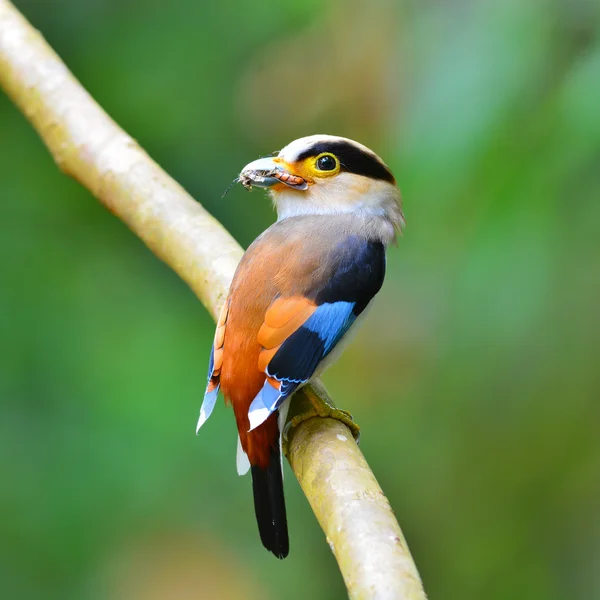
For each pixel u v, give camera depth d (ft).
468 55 27.55
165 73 41.70
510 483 34.27
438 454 35.65
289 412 21.09
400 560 16.15
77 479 35.29
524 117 27.07
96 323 39.04
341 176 23.75
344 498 17.54
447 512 35.91
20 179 40.81
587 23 27.12
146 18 41.96
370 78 33.73
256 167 24.00
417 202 28.68
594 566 33.96
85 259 40.37
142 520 35.37
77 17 41.47
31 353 37.76
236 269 21.83
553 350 30.30
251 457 19.92
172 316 39.81
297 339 20.43
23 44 26.03
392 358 37.93
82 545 34.76
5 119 41.27
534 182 27.04
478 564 35.50
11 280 39.27
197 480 36.11
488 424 33.65
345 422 21.06
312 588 36.81
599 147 26.30
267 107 39.68
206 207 41.93
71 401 36.68
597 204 27.17
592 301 28.68
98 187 24.80
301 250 21.70
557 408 31.96
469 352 31.78
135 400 36.81
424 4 29.27
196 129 41.70
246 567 36.24
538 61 27.14
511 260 27.71
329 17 37.19
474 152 26.94
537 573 34.83
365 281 21.97
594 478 33.17
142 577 35.29
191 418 36.73
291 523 37.11
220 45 41.70
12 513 34.55
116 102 41.52
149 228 24.03
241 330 20.42
